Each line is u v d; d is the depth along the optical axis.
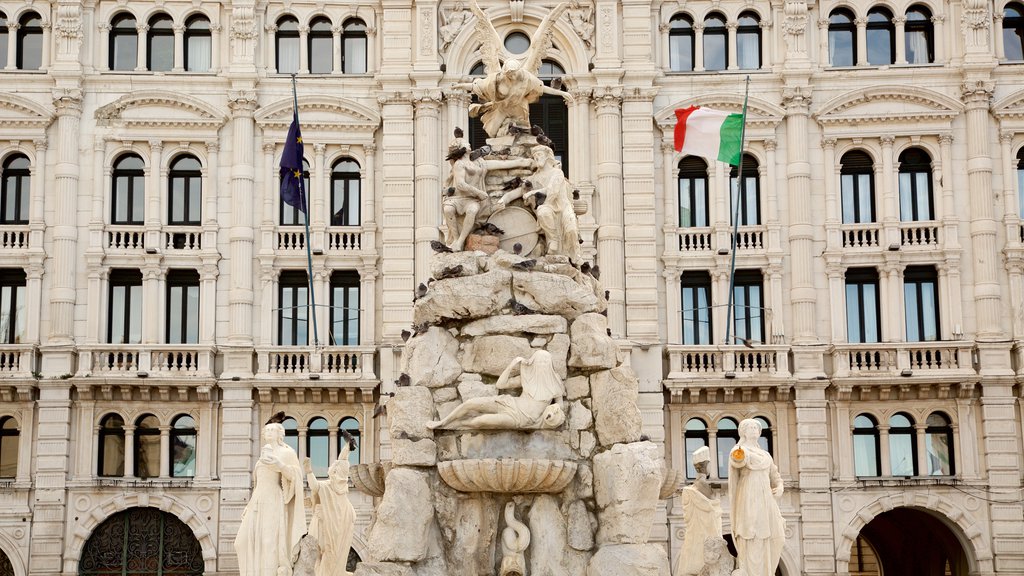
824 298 53.09
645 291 52.59
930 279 53.53
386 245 53.06
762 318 53.44
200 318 52.72
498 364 24.22
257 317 52.94
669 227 53.31
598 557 23.25
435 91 53.50
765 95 54.16
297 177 50.59
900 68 53.94
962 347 51.97
